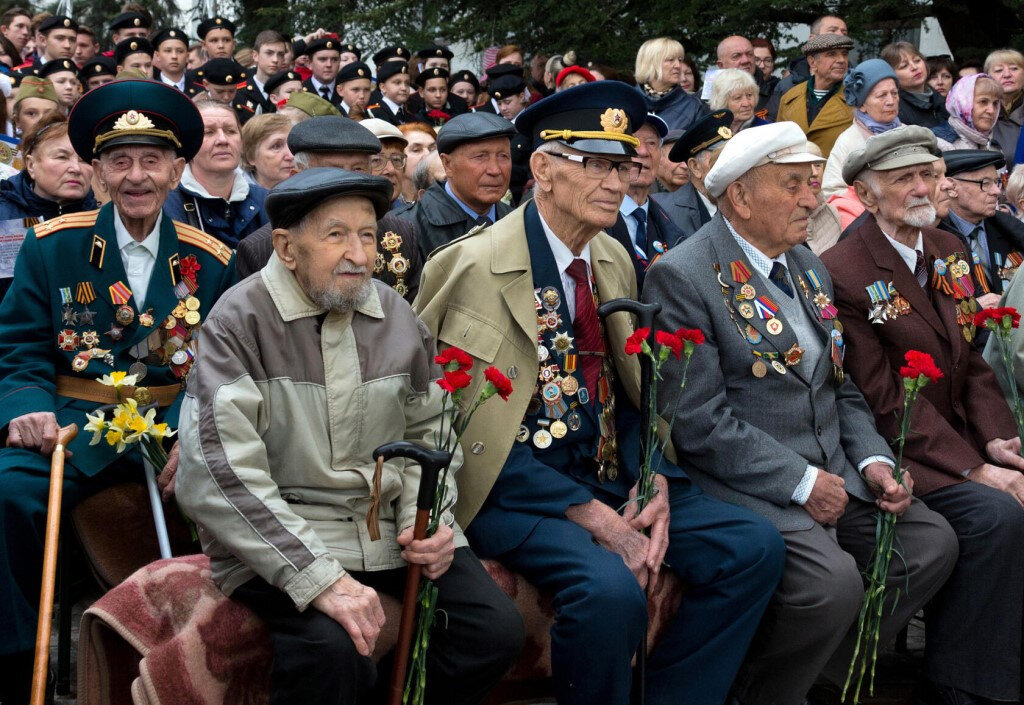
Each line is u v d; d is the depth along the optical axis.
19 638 3.41
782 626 3.64
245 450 2.85
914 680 4.27
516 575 3.48
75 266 3.83
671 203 5.51
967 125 7.11
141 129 3.78
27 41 10.56
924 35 13.66
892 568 3.85
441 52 9.93
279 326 3.02
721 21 10.94
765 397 3.84
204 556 3.21
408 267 4.61
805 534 3.67
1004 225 5.92
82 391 3.81
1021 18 11.25
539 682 3.61
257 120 5.47
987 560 3.93
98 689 3.05
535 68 10.12
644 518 3.52
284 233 3.03
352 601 2.80
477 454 3.49
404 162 5.48
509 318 3.56
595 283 3.76
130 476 3.82
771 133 3.86
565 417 3.62
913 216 4.32
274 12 12.42
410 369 3.17
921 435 4.11
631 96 3.63
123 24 10.54
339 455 3.05
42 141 4.59
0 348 3.75
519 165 6.61
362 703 3.24
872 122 6.35
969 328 4.48
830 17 8.29
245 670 3.00
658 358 3.60
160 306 3.89
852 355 4.25
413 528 2.99
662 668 3.64
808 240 5.73
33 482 3.51
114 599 3.01
